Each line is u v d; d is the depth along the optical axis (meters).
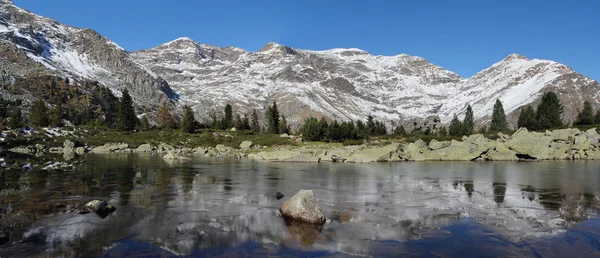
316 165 44.94
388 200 19.80
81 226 13.80
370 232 13.43
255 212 16.52
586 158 58.00
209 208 17.31
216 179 28.84
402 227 14.15
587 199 20.06
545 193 22.14
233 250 11.34
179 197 20.22
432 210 17.22
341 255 10.98
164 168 38.22
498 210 17.23
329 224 14.53
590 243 12.16
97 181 26.50
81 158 52.91
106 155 63.16
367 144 78.19
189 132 113.88
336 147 72.19
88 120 138.50
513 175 32.44
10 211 16.09
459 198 20.44
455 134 103.94
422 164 47.38
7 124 94.69
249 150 75.06
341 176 31.59
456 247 11.78
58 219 14.78
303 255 10.96
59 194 20.56
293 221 14.87
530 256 10.98
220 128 130.88
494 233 13.34
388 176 31.66
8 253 10.80
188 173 33.25
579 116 109.19
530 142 58.25
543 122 101.88
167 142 93.94
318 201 19.41
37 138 84.44
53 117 120.50
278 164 46.12
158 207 17.45
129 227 13.78
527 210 17.22
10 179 26.72
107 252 11.02
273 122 123.94
